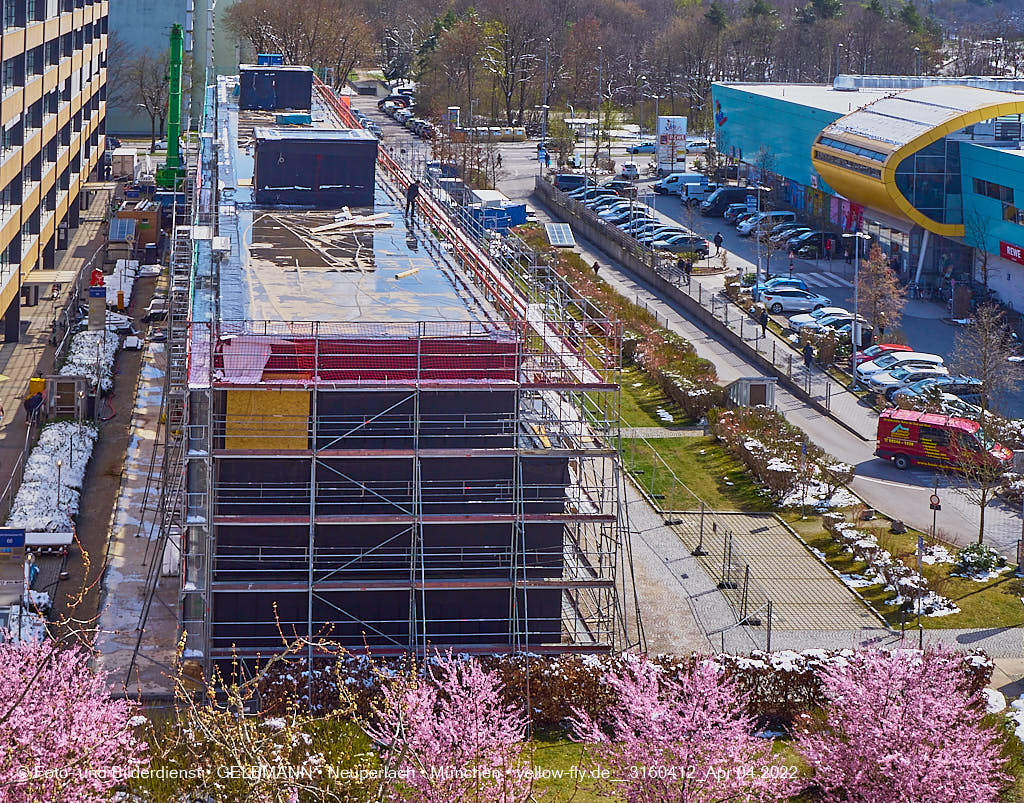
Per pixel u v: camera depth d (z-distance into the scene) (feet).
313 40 506.07
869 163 319.06
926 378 249.14
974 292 306.55
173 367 184.85
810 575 174.19
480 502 145.38
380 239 190.49
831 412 240.73
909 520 194.49
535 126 549.13
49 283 266.77
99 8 411.13
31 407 215.72
